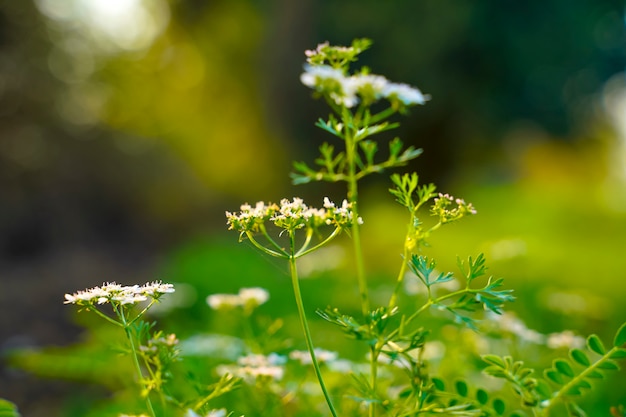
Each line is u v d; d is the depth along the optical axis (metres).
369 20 15.38
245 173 16.33
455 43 15.62
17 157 9.98
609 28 17.45
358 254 1.80
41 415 3.43
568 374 1.64
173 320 3.94
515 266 4.89
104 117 13.83
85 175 10.50
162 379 1.75
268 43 16.42
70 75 12.75
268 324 2.39
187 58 18.58
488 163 17.77
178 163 12.02
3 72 10.88
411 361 1.62
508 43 16.08
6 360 3.73
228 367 2.31
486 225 10.27
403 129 15.82
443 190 16.61
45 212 9.62
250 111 17.05
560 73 17.58
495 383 2.56
